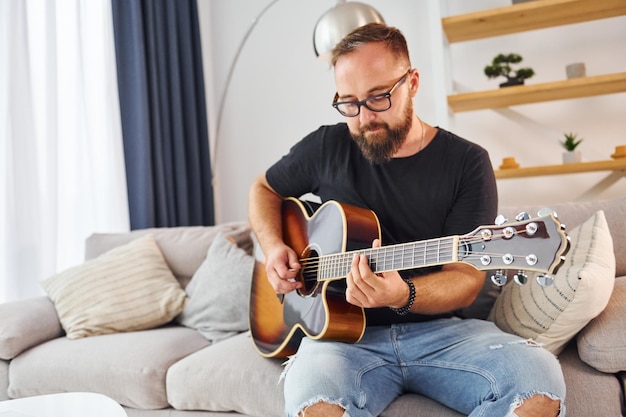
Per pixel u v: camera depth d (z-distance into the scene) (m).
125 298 2.15
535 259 1.02
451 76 2.83
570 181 2.78
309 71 3.29
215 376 1.60
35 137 2.56
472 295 1.37
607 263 1.39
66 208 2.74
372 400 1.30
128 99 2.98
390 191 1.52
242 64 3.45
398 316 1.46
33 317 2.02
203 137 3.35
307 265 1.52
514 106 2.85
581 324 1.36
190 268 2.38
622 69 2.68
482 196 1.45
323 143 1.65
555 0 2.43
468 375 1.26
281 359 1.60
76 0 2.80
